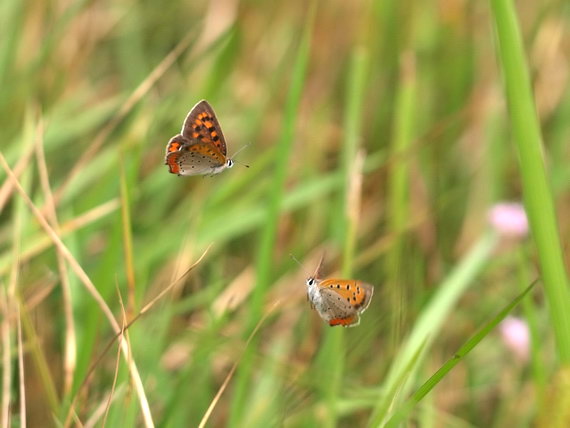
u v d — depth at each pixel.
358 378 0.93
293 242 0.98
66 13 1.00
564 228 0.98
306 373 0.89
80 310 0.91
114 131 1.00
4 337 0.87
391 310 0.92
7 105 1.00
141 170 0.98
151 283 0.94
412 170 1.01
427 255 0.97
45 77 1.01
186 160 0.86
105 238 0.97
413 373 0.87
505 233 0.92
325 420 0.88
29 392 0.90
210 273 0.96
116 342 0.91
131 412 0.85
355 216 0.90
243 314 0.93
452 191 0.99
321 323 0.93
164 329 0.90
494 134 1.01
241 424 0.89
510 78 0.83
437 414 0.89
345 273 0.89
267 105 1.02
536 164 0.83
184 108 0.98
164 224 0.95
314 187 0.96
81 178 0.96
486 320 0.96
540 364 0.87
